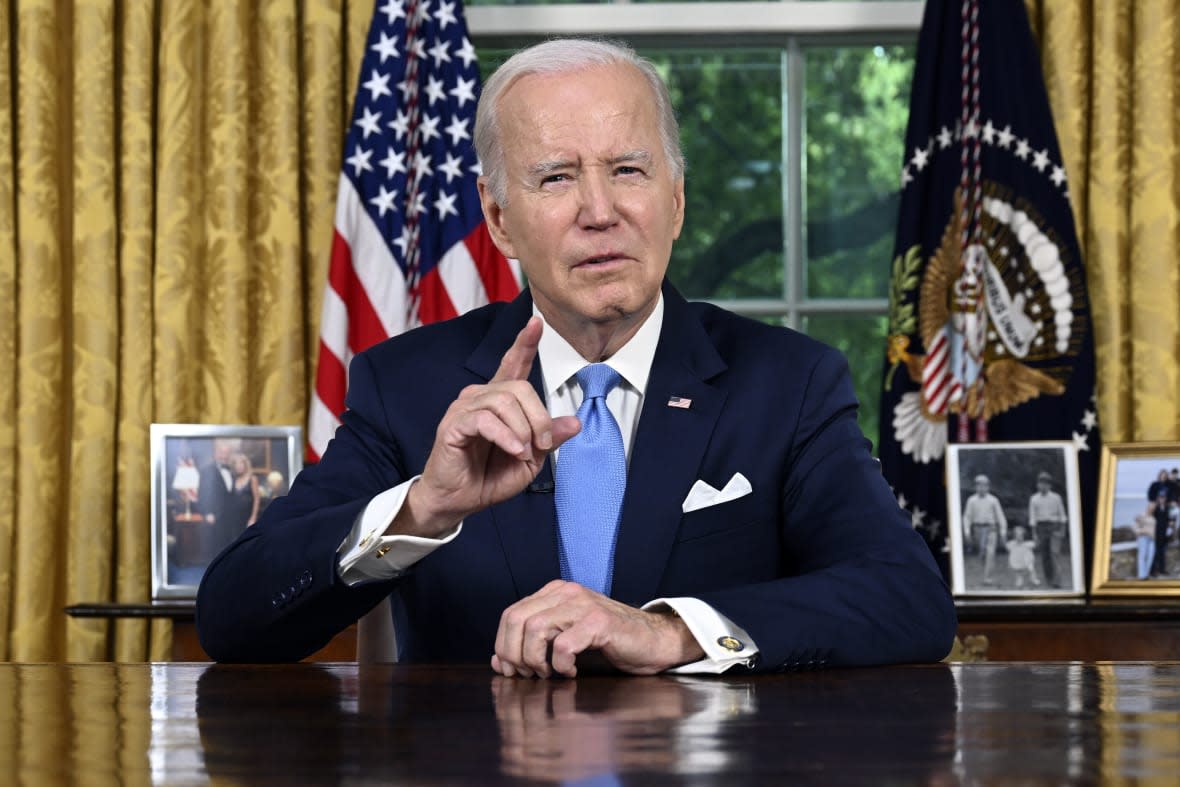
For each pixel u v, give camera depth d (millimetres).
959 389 3219
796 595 1354
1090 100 3395
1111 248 3326
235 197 3408
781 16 3730
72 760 756
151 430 3064
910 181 3312
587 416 1619
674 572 1556
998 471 2955
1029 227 3250
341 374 3260
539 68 1603
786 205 3760
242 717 938
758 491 1595
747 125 3777
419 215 3363
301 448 3109
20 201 3418
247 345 3422
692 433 1600
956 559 2936
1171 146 3322
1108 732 845
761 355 1677
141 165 3438
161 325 3406
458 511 1331
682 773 706
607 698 1047
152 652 3416
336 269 3287
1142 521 2910
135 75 3439
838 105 3773
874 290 3748
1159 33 3320
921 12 3701
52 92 3438
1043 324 3236
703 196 3777
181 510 3049
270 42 3451
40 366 3404
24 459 3387
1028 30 3307
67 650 3398
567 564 1561
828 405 1642
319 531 1415
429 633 1574
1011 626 2715
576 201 1562
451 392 1678
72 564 3404
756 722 902
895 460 3260
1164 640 2693
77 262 3428
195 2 3445
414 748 794
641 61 1646
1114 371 3318
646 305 1635
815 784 675
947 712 948
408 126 3369
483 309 1812
